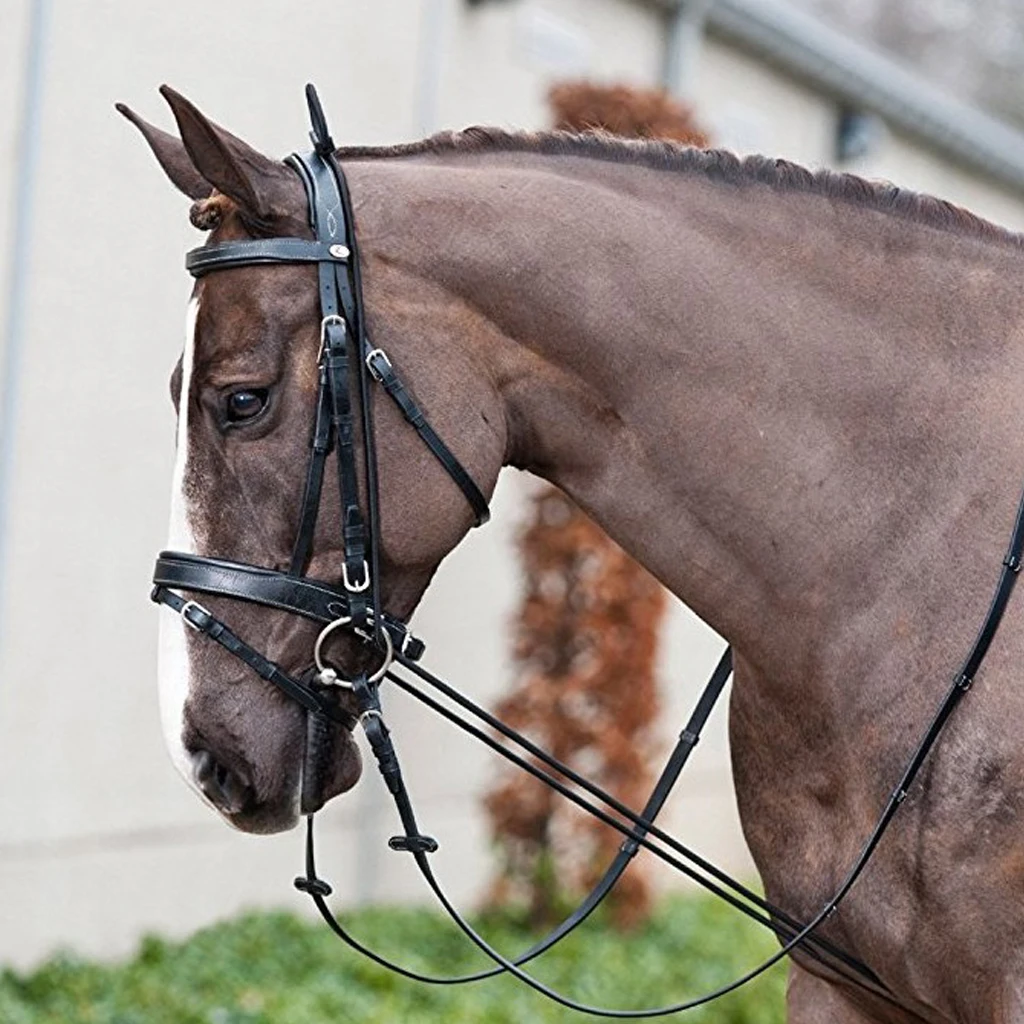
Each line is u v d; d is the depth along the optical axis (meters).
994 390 4.32
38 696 9.84
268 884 11.42
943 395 4.32
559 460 4.43
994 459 4.25
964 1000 4.15
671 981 11.20
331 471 4.20
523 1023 9.67
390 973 10.32
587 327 4.31
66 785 10.05
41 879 9.91
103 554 10.23
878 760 4.19
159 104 10.41
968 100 38.00
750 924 13.45
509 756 4.43
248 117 10.88
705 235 4.39
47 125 9.74
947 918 4.09
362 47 11.67
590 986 10.75
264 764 4.21
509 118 13.03
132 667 10.45
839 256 4.41
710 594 4.40
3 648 9.62
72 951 10.04
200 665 4.22
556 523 11.86
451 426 4.25
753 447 4.31
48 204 9.77
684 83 14.27
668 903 13.84
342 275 4.20
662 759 14.81
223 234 4.29
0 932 9.67
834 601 4.27
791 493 4.30
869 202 4.49
